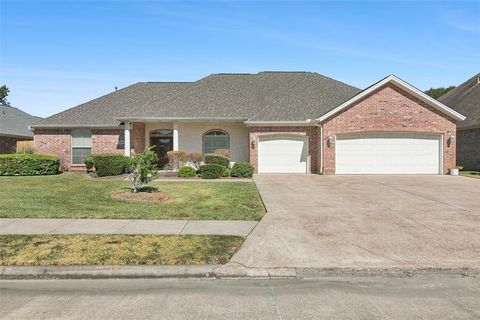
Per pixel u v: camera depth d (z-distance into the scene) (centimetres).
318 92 2448
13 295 500
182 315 436
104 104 2512
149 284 542
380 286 531
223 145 2373
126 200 1171
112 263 597
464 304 467
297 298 488
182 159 2136
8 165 1975
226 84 2617
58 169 2172
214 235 767
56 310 450
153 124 2409
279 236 764
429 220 908
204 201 1169
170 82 2783
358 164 2109
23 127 3067
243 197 1253
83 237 743
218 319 425
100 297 492
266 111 2264
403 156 2108
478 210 1027
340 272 583
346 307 458
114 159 1958
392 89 2075
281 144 2223
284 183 1673
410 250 673
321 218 930
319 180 1800
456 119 2089
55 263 596
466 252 661
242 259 625
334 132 2083
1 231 789
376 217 941
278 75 2712
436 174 2086
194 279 564
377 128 2080
